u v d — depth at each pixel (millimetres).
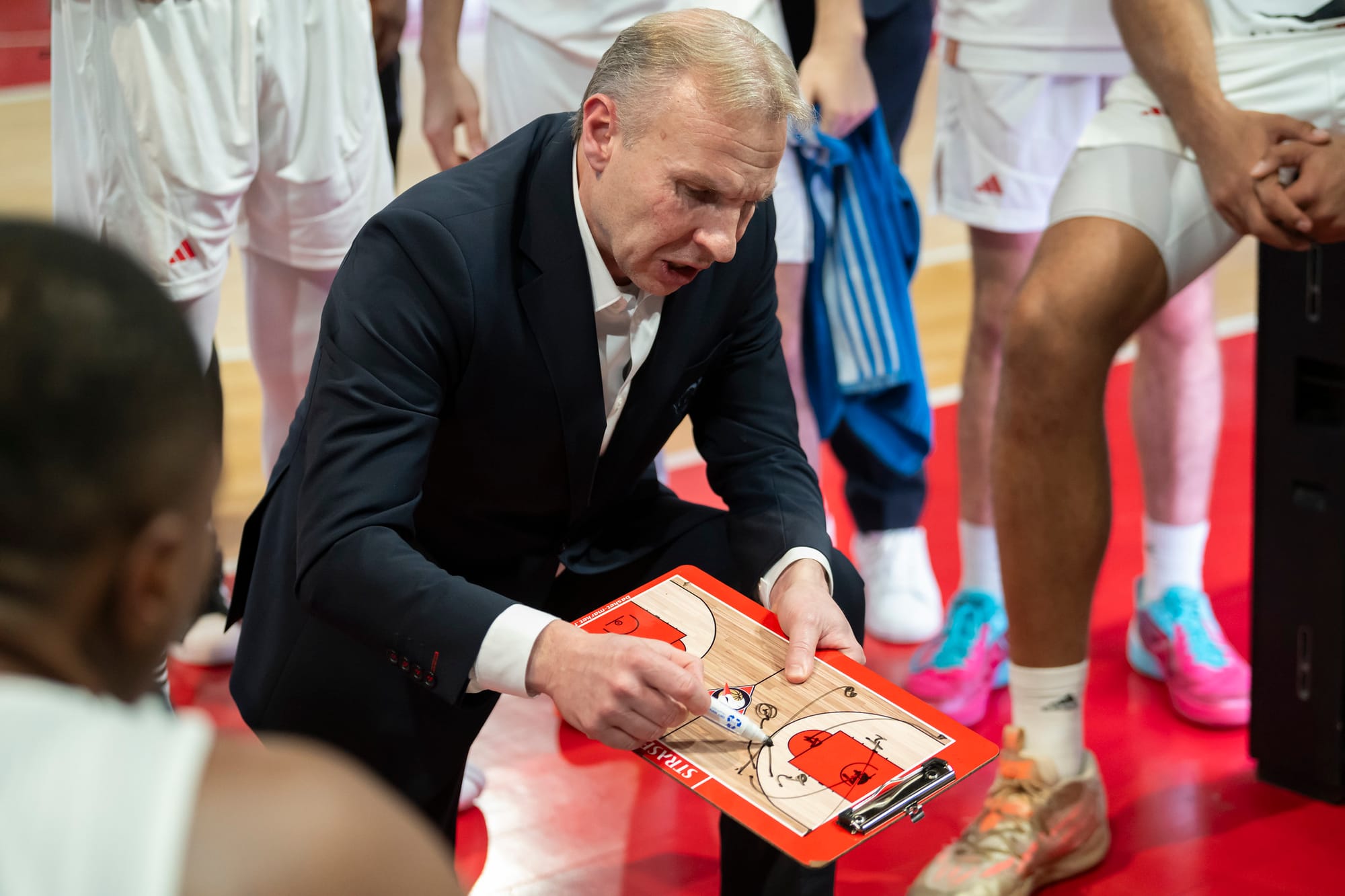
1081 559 1819
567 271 1423
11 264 603
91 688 648
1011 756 1890
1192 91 1784
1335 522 1937
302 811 601
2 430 588
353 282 1403
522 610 1336
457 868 1893
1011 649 1900
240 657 1578
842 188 2363
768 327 1646
